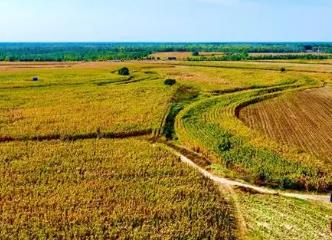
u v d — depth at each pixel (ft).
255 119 221.87
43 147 160.97
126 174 133.18
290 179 132.36
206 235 97.30
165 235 95.81
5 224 97.91
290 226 105.81
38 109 231.09
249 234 101.45
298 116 230.89
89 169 136.56
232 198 122.21
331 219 109.81
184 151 167.63
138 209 107.14
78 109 232.12
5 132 181.88
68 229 96.84
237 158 150.71
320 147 170.19
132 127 194.80
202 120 209.15
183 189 121.80
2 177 128.47
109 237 94.53
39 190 118.52
